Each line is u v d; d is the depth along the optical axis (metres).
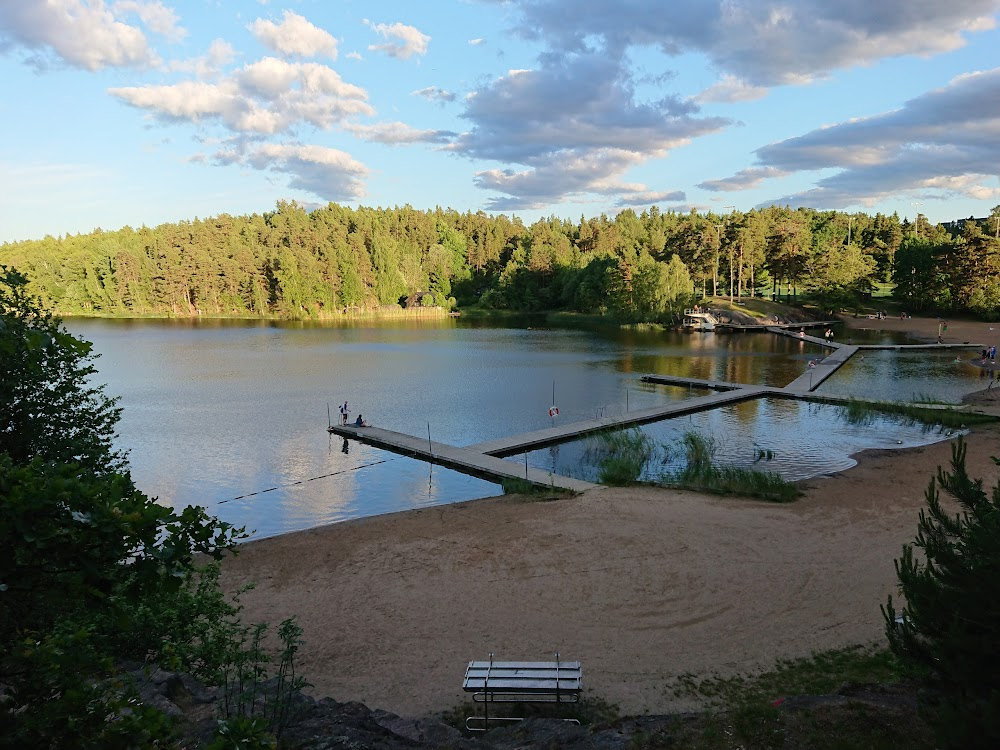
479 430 35.34
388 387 48.28
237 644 10.62
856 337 78.94
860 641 12.73
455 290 156.62
